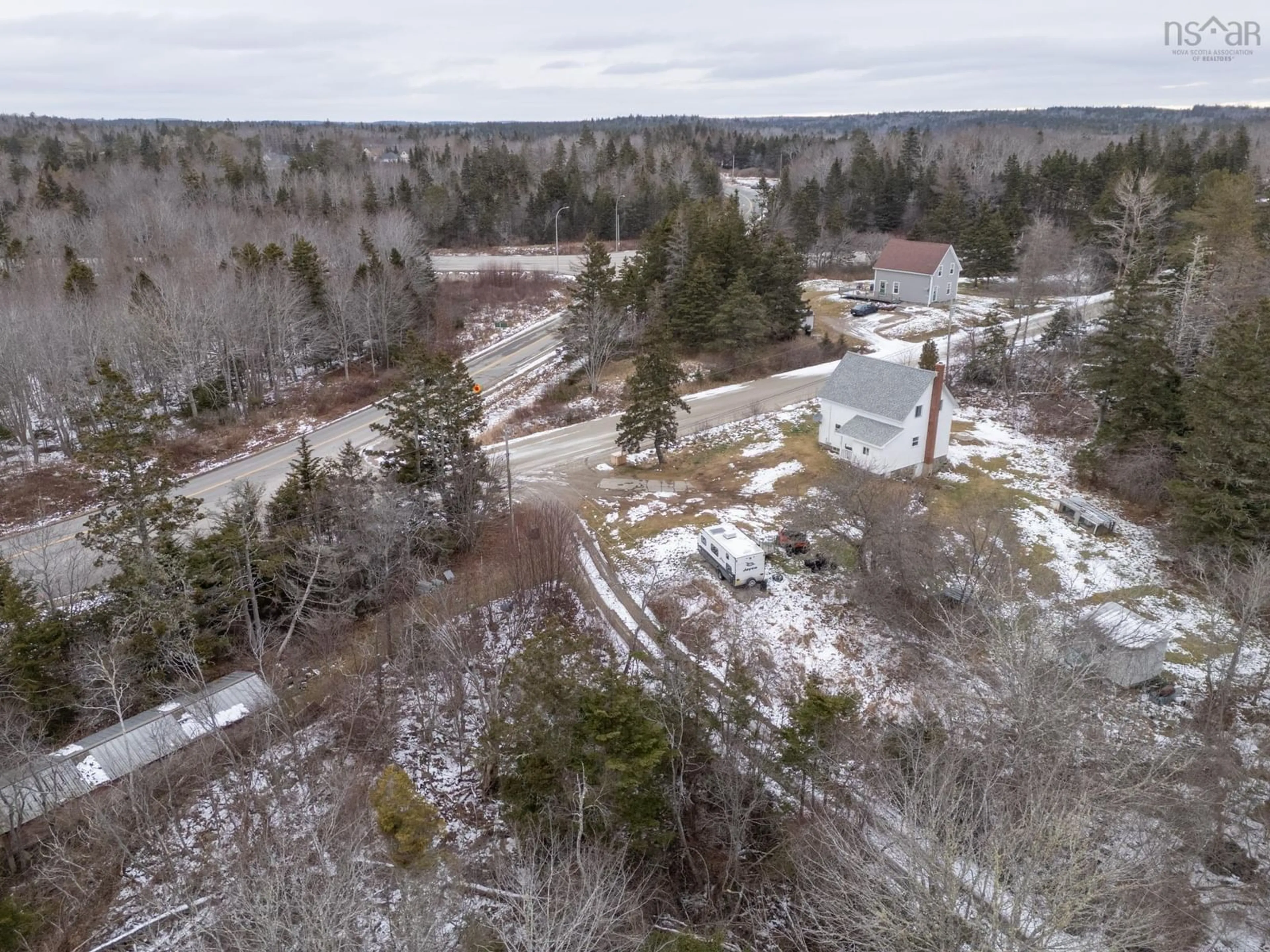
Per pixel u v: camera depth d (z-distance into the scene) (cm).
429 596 3675
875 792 2458
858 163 12544
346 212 10256
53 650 2969
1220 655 3409
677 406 5638
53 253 8250
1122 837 2164
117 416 3080
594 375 6431
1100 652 3042
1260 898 2298
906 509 4081
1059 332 6562
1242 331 4006
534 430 5888
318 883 2064
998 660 2758
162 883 2378
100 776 2667
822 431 5331
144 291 6194
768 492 4825
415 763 2944
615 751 2272
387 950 1880
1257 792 2675
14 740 2647
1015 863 1792
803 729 2538
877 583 3675
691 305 7000
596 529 4503
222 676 3291
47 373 5253
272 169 15375
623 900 1994
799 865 2250
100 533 3102
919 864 1886
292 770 2764
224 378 6338
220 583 3356
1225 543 3844
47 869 2356
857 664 3500
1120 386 4766
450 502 4175
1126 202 7394
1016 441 5528
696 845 2545
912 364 6712
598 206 12225
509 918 2122
